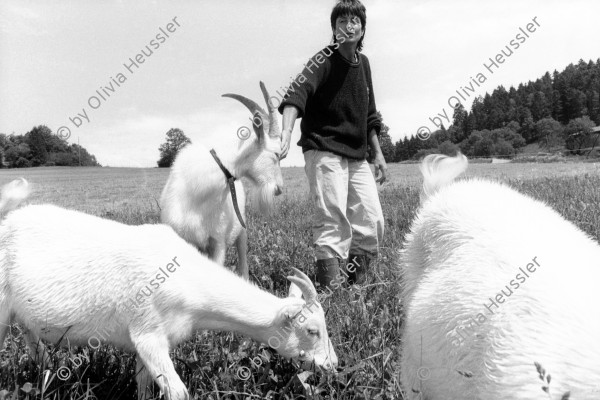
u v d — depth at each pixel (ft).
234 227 10.22
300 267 10.84
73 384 5.78
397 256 10.35
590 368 3.42
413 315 5.07
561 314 3.83
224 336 7.13
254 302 6.31
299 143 9.93
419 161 6.59
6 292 6.57
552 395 3.50
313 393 5.83
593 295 3.91
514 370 3.82
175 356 6.74
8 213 7.01
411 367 5.20
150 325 6.09
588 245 4.74
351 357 6.41
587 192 16.34
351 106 9.48
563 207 13.53
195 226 9.52
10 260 6.57
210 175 9.47
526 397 3.65
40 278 6.35
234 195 9.70
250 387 6.26
